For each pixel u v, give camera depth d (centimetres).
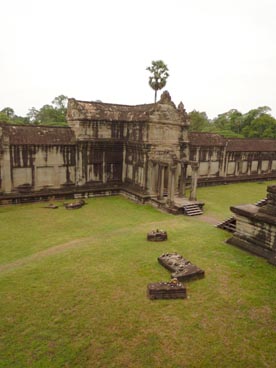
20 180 2842
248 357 837
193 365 807
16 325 973
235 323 980
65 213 2584
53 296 1145
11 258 1628
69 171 3105
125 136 3331
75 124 3103
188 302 1098
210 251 1583
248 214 1554
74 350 861
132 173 3241
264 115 7944
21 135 2819
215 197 3422
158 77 5469
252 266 1390
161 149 3016
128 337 912
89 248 1670
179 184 3170
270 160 4912
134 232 2016
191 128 8350
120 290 1185
